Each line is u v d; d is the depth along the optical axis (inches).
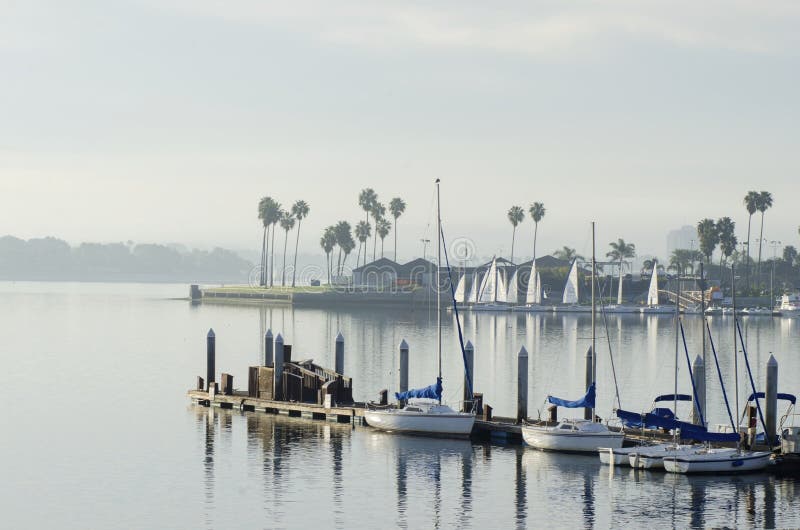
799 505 2150.6
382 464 2502.5
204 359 5113.2
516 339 6683.1
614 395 3878.0
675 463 2399.1
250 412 3233.3
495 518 2052.2
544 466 2488.9
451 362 5064.0
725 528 2000.5
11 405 3408.0
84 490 2250.2
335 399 3093.0
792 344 6476.4
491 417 2896.2
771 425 2518.5
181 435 2847.0
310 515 2064.5
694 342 6579.7
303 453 2620.6
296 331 7175.2
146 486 2285.9
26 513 2074.3
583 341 6579.7
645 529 1989.4
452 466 2488.9
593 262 3026.6
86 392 3742.6
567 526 2005.4
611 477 2380.7
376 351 5556.1
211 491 2241.6
